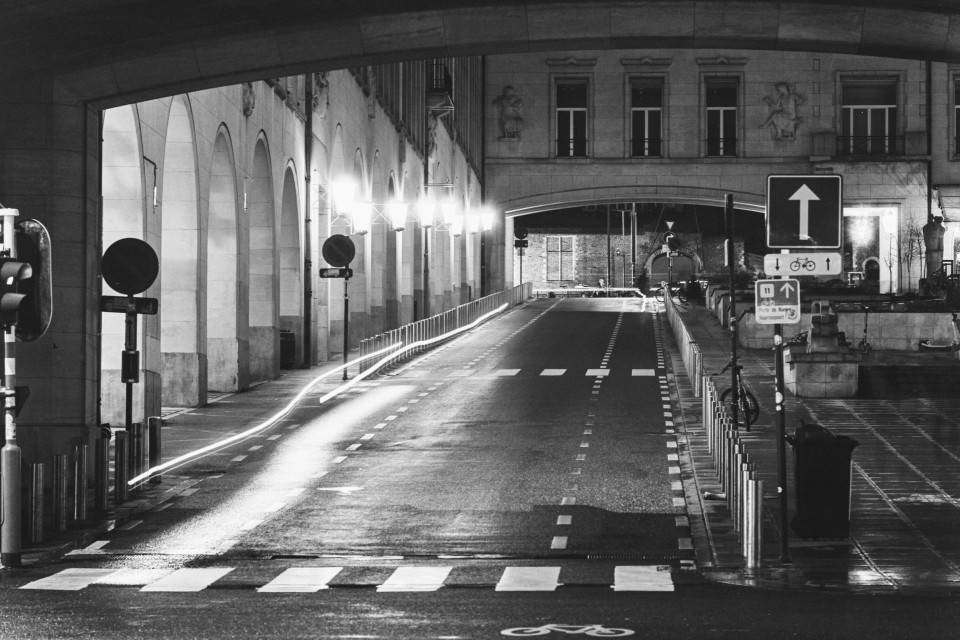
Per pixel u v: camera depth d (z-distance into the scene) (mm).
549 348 52938
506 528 18734
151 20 21656
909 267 83688
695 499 20953
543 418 31609
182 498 21625
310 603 13391
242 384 39719
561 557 16703
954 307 50031
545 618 12281
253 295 43531
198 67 23109
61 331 23688
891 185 85062
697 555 16703
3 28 20906
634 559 16516
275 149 44062
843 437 17578
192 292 34938
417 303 72625
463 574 15484
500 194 89562
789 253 16406
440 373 44031
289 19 22391
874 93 86312
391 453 26422
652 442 27438
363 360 42250
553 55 88812
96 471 20266
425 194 73250
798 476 17609
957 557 16297
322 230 51531
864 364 38438
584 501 20891
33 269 16594
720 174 87312
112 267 21828
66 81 23375
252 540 18047
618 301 87938
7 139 23484
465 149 84250
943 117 85062
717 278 81938
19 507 16266
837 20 22969
